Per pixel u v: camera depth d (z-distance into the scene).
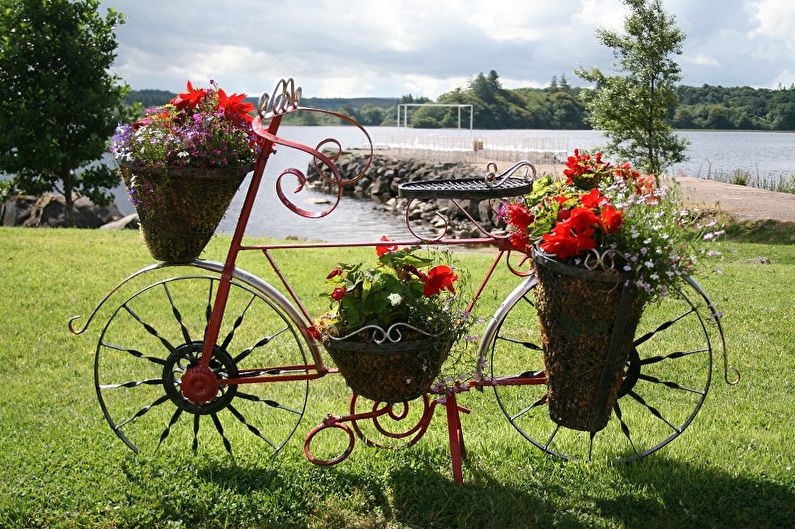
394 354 2.93
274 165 46.50
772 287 7.10
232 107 3.16
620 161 16.19
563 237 2.79
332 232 21.34
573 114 112.25
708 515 3.02
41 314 6.11
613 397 3.01
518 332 5.65
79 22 17.12
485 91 111.06
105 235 9.95
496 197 3.11
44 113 16.58
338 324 3.04
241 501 3.07
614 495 3.18
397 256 3.05
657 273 2.79
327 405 4.27
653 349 5.19
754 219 13.98
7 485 3.17
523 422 3.98
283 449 3.56
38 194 18.00
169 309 6.32
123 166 3.05
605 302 2.81
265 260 8.30
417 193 3.13
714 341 5.36
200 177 2.98
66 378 4.79
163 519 2.99
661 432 3.84
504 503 3.07
